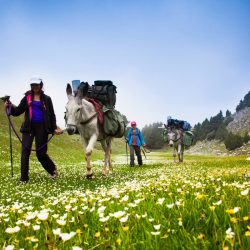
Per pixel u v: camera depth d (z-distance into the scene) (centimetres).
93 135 1455
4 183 1367
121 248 305
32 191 1022
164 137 3009
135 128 2753
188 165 2267
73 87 1382
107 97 1539
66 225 427
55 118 1422
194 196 568
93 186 1163
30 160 3616
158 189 698
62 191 1038
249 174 1009
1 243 366
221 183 790
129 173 1739
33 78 1352
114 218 424
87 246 333
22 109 1405
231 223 346
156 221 390
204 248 282
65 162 3734
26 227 408
